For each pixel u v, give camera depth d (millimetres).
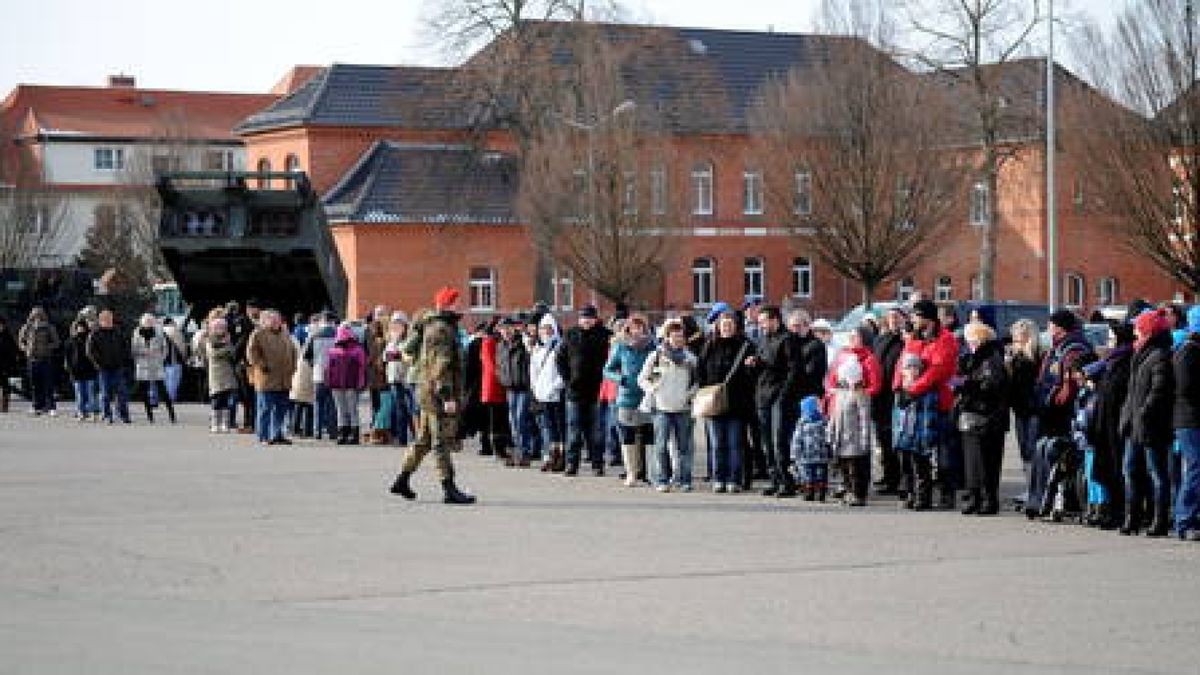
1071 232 76125
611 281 59250
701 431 34094
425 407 20500
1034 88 64312
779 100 59625
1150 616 13078
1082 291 76438
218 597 13820
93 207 105500
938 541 17281
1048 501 19000
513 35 63875
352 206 71312
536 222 59906
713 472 22219
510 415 26016
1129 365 18172
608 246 58875
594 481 23516
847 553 16375
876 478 23828
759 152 60594
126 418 35062
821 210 57688
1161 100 48875
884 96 57219
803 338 21469
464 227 72250
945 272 78938
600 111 59594
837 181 57219
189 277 37000
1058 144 54031
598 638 12133
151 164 96312
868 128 57031
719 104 70688
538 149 60312
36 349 37438
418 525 18375
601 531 17953
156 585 14391
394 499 20891
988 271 64562
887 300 80938
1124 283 77062
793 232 59688
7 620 12711
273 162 76375
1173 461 17625
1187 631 12500
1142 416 17453
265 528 18094
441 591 14117
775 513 19688
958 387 19688
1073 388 19016
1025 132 63438
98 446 28875
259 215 35969
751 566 15516
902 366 20203
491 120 66125
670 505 20469
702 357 22203
